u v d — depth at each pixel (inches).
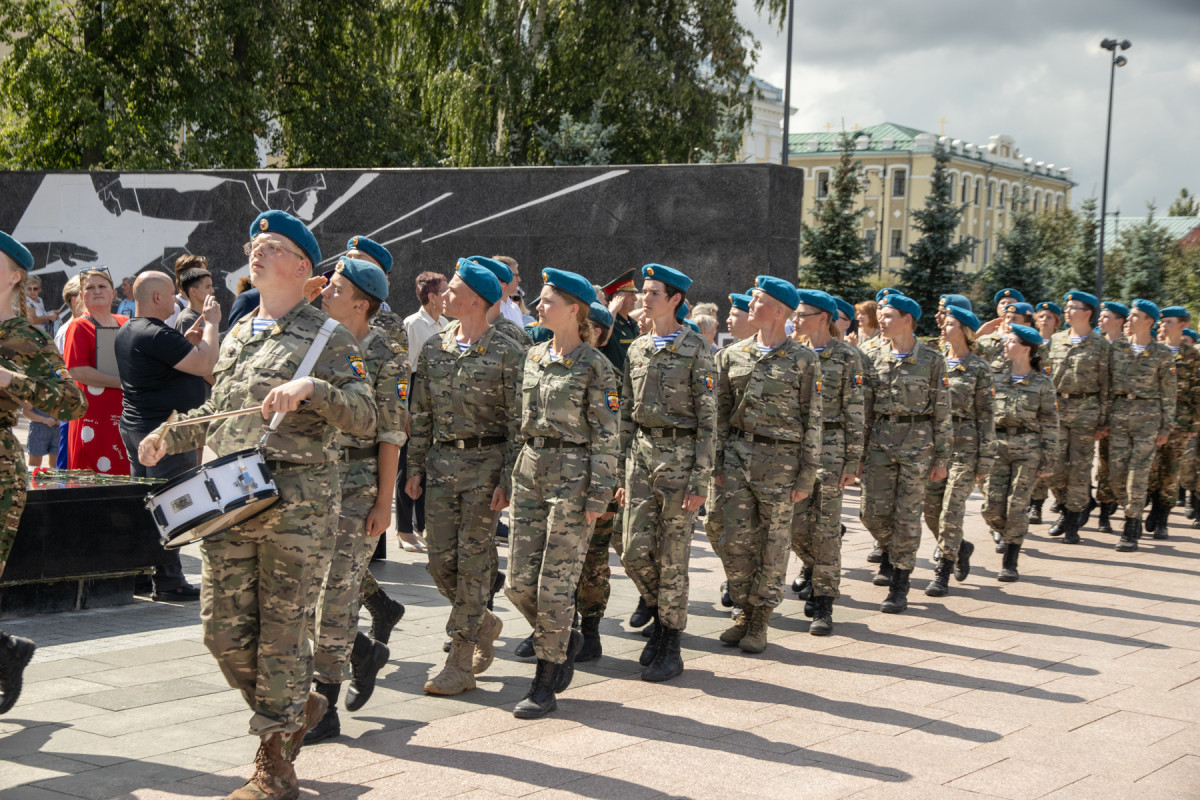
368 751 185.5
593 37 1109.7
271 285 159.2
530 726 201.6
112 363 313.0
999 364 378.0
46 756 177.3
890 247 3144.7
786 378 257.3
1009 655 267.1
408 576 325.4
